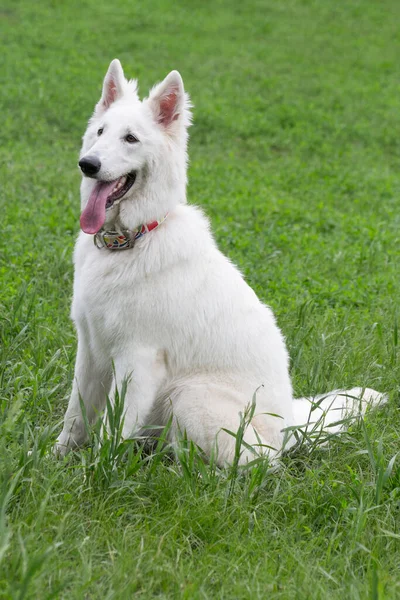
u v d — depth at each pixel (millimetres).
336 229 5344
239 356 3117
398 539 2855
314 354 3537
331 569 2762
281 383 3172
